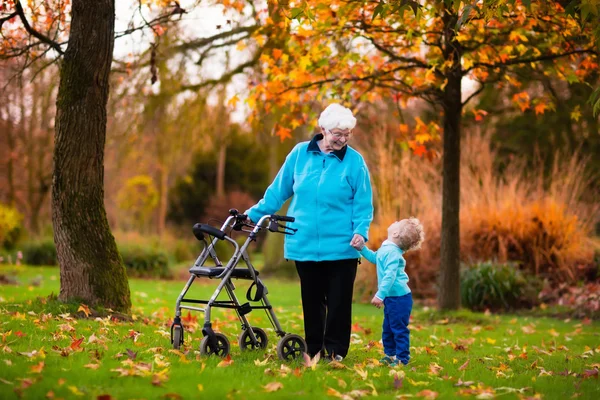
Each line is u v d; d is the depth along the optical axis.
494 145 20.66
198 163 39.28
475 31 9.39
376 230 13.39
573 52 8.95
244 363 5.24
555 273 12.72
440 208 13.59
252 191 40.31
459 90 9.87
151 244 21.00
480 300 11.94
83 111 7.43
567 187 13.87
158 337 6.42
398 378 4.86
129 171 27.70
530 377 5.32
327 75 9.88
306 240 5.52
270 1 7.29
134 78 14.59
